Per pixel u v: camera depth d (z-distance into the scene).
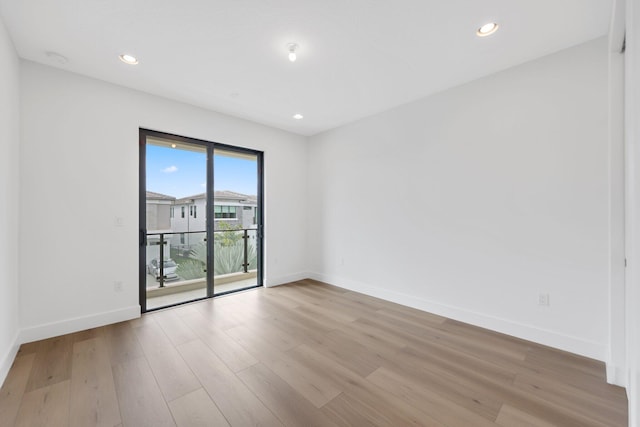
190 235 3.66
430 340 2.50
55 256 2.52
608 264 2.12
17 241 2.30
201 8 1.82
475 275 2.82
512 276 2.58
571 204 2.27
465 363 2.12
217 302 3.52
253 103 3.37
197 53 2.33
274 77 2.74
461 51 2.31
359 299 3.66
